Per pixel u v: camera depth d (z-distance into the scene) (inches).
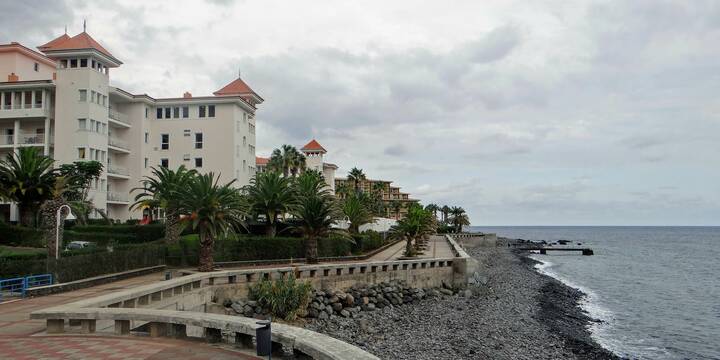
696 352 1204.5
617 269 3442.4
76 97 2309.3
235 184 2684.5
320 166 4776.1
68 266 1136.2
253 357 461.7
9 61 2583.7
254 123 3048.7
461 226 6368.1
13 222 2101.4
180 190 1461.6
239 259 1780.3
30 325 668.7
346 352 405.4
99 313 571.5
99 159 2369.6
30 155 1825.8
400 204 5516.7
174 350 490.0
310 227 1814.7
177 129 2723.9
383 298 1501.0
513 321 1360.7
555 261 4185.5
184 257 1640.0
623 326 1492.4
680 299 2059.5
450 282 1850.4
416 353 951.0
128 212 2586.1
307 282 1305.4
